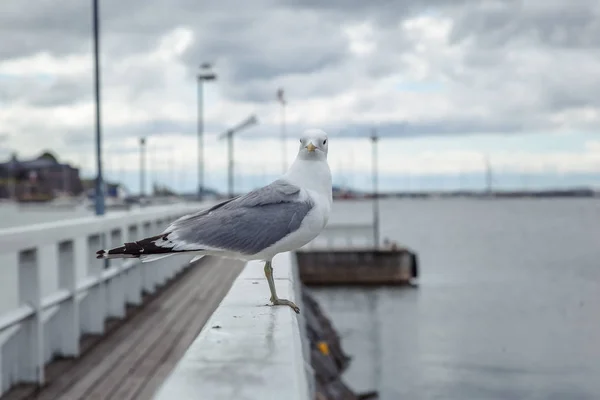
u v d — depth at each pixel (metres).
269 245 3.77
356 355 27.78
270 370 2.22
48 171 130.12
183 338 8.78
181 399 1.92
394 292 45.91
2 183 126.25
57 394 6.33
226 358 2.38
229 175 42.84
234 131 42.78
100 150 16.50
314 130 4.42
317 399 13.85
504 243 100.25
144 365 7.41
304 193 4.07
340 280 47.50
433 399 21.78
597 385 23.39
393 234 125.25
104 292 9.27
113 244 10.43
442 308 40.16
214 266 17.77
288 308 3.58
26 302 6.60
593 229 146.00
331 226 51.28
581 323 35.47
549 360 27.16
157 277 13.90
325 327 28.45
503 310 39.78
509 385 23.39
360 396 22.02
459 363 26.45
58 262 7.71
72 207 72.00
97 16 16.31
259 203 3.93
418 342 30.59
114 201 69.56
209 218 3.79
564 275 58.69
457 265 66.69
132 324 9.78
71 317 7.73
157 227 15.29
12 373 6.54
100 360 7.65
